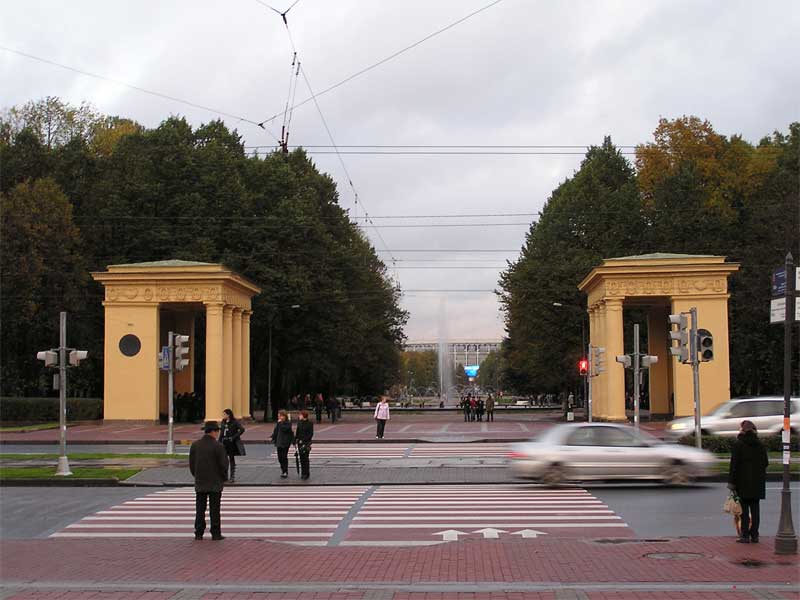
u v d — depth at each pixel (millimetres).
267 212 67062
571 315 65562
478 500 20688
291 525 17344
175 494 22766
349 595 11047
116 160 66000
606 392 53500
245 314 61531
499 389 163500
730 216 66938
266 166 68875
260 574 12578
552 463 23172
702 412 50312
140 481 24953
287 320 68062
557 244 68188
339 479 25359
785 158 66562
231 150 71312
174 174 63875
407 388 193625
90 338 62969
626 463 22953
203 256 62031
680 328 29188
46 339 62625
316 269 67312
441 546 14617
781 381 64188
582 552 13938
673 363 51844
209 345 54188
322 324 67625
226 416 25484
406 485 24312
